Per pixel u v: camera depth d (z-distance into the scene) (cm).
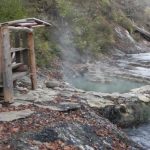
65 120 938
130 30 3484
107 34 2991
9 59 1017
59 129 862
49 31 2328
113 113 1213
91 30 2769
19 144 763
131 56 2912
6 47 1007
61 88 1372
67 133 863
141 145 1037
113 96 1311
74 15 2609
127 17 3878
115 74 2064
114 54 2856
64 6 2552
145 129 1216
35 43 1927
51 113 976
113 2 3809
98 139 905
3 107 995
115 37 3144
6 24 1002
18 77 1127
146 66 2409
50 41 2277
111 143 921
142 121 1292
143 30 3669
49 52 2062
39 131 831
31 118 909
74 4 2908
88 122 981
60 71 1927
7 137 784
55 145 801
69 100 1151
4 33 1001
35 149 761
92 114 1061
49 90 1284
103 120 1059
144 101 1341
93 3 3172
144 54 3072
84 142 859
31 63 1223
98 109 1166
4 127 837
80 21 2623
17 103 1040
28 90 1223
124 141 981
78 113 1030
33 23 1140
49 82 1401
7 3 1656
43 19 2375
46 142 804
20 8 1759
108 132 971
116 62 2548
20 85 1290
